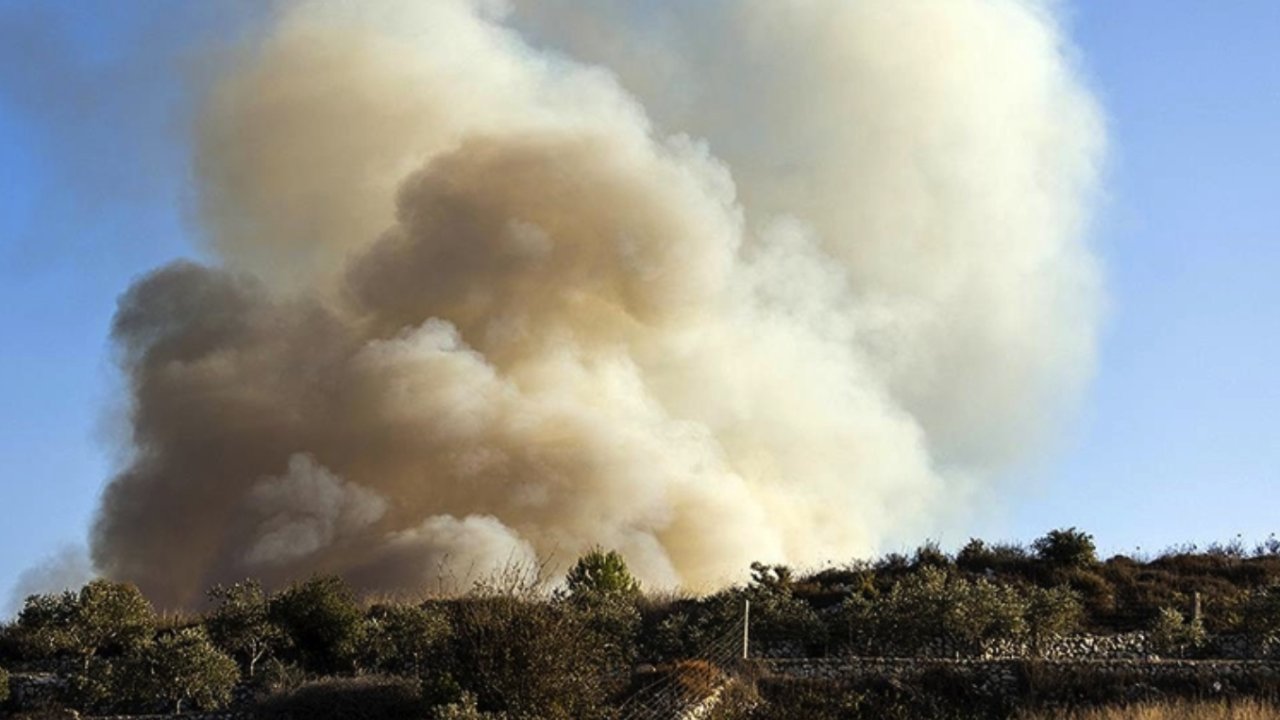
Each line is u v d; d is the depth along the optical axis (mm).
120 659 26672
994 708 23891
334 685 24453
